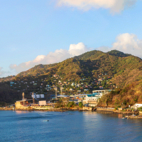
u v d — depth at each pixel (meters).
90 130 118.19
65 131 120.38
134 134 103.38
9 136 116.25
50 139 103.88
